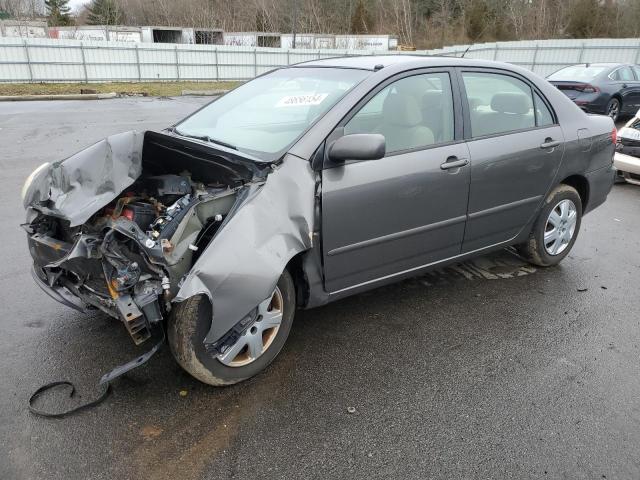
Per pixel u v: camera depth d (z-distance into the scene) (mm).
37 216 2965
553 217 4422
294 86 3648
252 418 2691
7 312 3633
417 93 3455
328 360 3205
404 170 3238
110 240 2490
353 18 53125
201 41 49406
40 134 10977
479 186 3676
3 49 24594
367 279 3322
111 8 57875
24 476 2293
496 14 47250
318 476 2340
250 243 2576
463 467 2406
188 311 2621
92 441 2504
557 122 4258
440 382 3020
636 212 6512
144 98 21047
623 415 2773
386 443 2543
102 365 3076
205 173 3031
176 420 2658
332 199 2943
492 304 3965
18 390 2840
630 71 13438
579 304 4000
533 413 2773
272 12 53812
